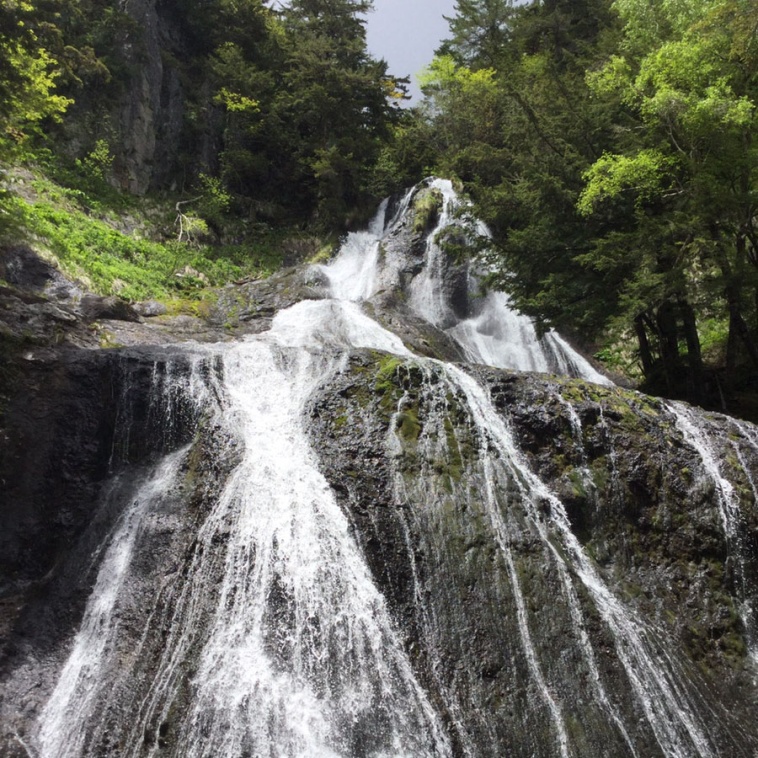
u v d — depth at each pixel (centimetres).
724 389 1605
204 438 932
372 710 657
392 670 694
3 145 1546
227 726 628
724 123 1352
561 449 962
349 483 855
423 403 968
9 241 1520
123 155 2358
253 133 2797
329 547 777
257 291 1923
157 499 849
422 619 746
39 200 1891
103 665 690
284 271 2134
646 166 1412
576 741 676
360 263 2356
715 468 984
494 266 2009
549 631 765
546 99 1777
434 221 2352
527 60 2675
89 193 2128
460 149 3025
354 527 802
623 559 889
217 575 752
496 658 726
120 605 742
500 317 2077
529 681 716
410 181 2911
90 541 824
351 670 685
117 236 1973
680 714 732
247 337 1541
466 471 899
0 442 878
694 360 1582
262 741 621
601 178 1456
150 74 2544
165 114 2608
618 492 936
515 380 1027
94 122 2300
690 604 860
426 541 812
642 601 845
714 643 829
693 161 1424
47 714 653
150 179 2455
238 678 661
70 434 924
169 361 1018
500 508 871
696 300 1397
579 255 1502
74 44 2286
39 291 1492
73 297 1515
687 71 1416
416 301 2100
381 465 884
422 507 845
